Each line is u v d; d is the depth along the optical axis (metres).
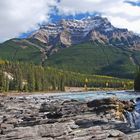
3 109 66.88
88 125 44.03
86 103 68.31
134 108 68.19
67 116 52.34
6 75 165.00
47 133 33.72
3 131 34.03
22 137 32.81
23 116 55.25
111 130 36.34
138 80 171.12
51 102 81.75
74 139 32.72
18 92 165.38
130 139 33.84
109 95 126.19
